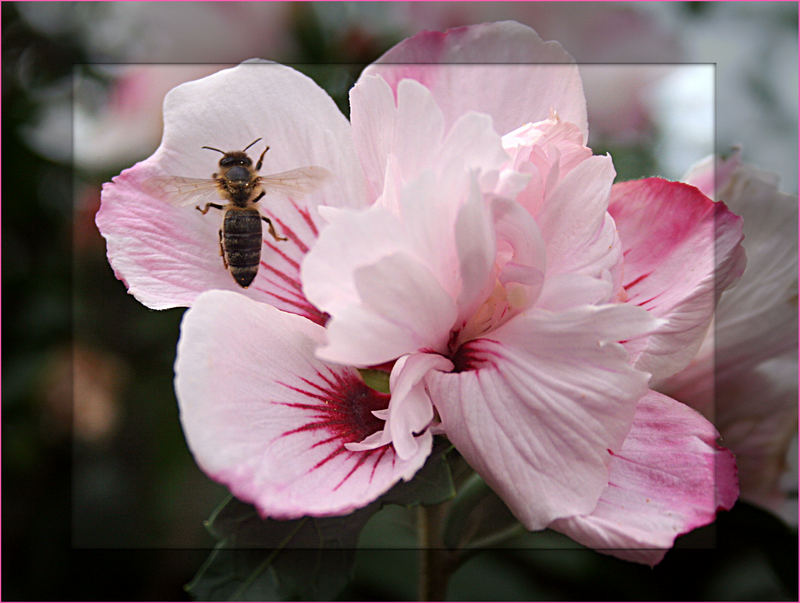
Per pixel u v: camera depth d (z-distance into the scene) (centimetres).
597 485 16
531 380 17
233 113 18
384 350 17
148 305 17
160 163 18
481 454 16
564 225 17
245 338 17
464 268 17
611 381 16
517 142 17
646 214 19
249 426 16
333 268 16
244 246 18
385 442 17
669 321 18
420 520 18
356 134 18
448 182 17
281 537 16
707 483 17
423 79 19
